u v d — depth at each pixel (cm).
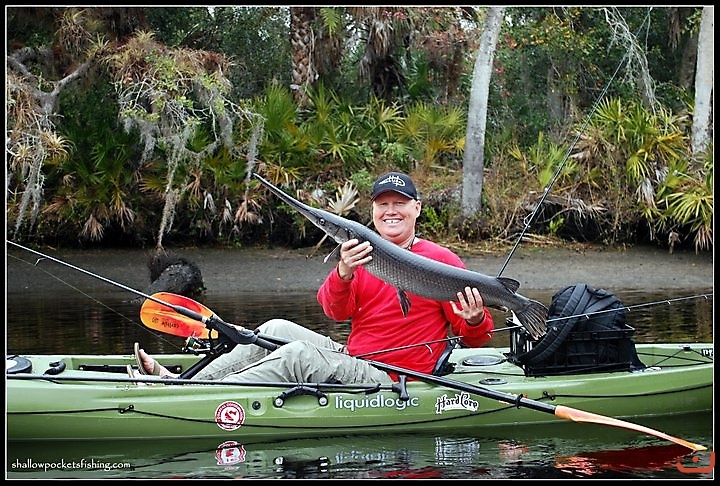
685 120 1545
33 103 1262
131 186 1434
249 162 1362
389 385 495
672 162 1434
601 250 1428
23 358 527
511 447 470
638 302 995
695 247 1398
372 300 500
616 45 1695
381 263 462
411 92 1609
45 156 1266
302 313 917
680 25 1717
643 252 1416
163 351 703
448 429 499
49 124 1291
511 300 465
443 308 501
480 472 430
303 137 1450
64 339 759
